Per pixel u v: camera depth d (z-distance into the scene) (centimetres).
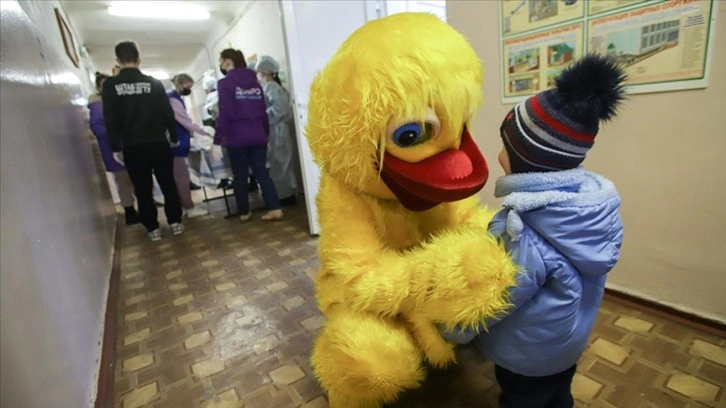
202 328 161
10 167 93
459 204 111
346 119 80
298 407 114
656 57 126
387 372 84
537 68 156
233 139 287
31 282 90
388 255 89
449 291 76
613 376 113
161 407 118
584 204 73
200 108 821
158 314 176
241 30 468
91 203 221
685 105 123
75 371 109
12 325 74
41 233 106
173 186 292
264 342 147
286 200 359
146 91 262
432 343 89
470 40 179
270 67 335
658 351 122
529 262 75
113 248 264
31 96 130
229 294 190
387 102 76
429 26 83
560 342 82
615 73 71
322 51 239
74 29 477
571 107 71
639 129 135
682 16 118
